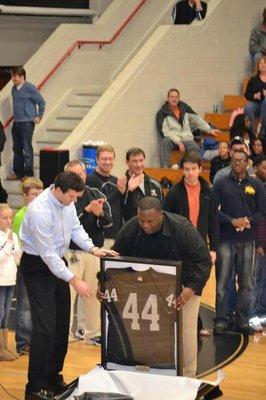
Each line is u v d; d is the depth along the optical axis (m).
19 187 20.41
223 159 19.08
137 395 9.73
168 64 21.45
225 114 21.70
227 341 13.35
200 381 9.68
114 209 12.62
